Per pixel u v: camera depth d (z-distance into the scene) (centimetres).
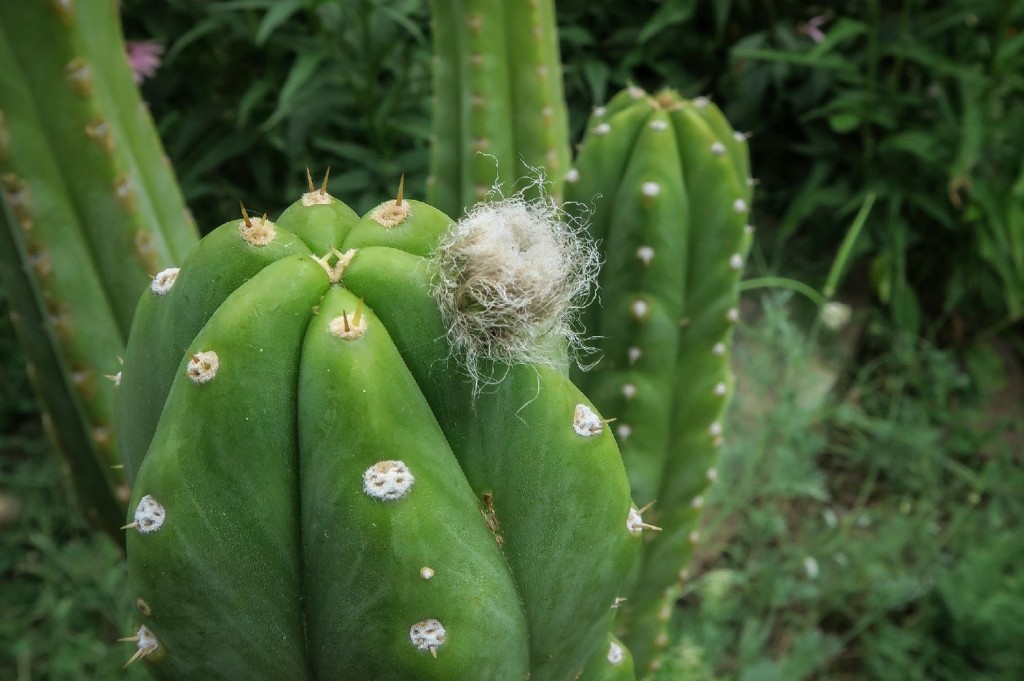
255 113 108
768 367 94
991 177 116
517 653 35
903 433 100
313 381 32
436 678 33
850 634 85
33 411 103
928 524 93
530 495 34
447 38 57
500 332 33
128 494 48
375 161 99
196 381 32
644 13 123
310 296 33
